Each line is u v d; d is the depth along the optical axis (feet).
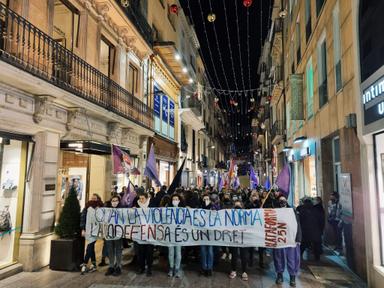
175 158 65.10
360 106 22.33
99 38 34.99
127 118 37.83
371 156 21.48
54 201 26.63
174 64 60.95
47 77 24.27
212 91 120.16
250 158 218.79
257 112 150.82
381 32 18.92
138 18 44.11
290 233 22.04
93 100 29.96
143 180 46.65
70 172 31.58
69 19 31.45
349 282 22.11
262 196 31.86
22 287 20.40
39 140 25.41
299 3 50.16
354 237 24.17
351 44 25.07
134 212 23.84
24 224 24.43
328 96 32.91
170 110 63.82
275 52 77.77
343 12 27.07
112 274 23.26
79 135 30.48
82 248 25.27
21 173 24.86
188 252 28.96
